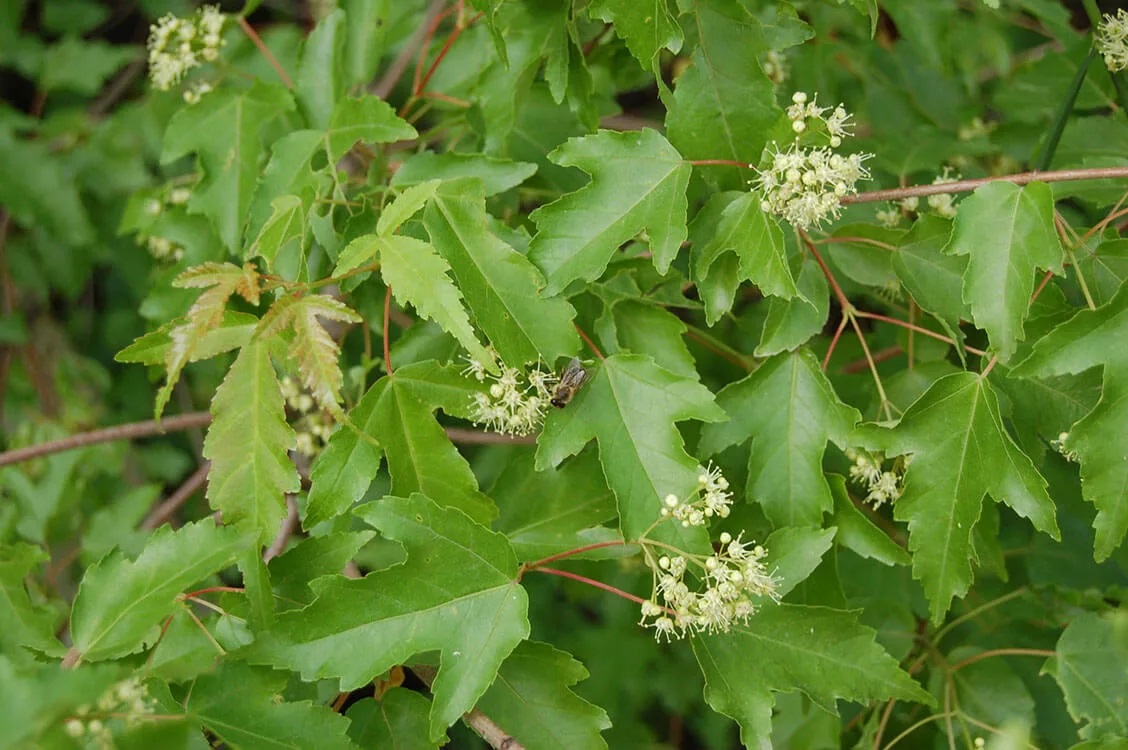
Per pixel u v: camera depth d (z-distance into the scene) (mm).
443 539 596
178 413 907
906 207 672
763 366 635
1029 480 610
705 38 627
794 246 638
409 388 613
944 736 689
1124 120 708
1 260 893
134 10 982
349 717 616
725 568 596
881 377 725
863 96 803
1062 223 625
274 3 958
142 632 584
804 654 611
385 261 594
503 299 608
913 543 616
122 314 927
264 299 704
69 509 763
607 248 610
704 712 840
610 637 818
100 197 875
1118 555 693
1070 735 709
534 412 614
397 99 800
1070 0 846
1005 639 708
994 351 596
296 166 657
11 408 905
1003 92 755
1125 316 601
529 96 704
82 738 556
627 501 612
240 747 578
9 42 885
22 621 648
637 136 618
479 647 594
